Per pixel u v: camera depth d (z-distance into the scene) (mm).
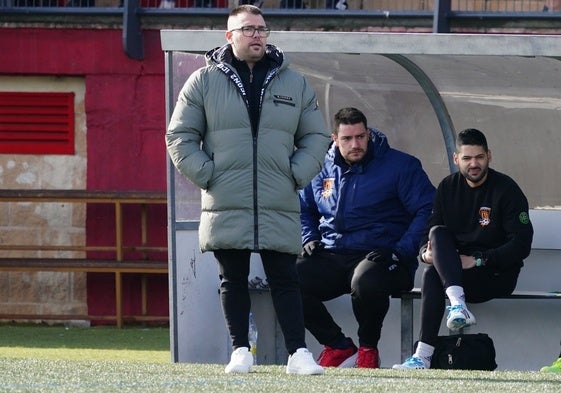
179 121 26094
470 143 31703
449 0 49938
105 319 50438
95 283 51188
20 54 51438
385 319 34438
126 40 50500
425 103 36594
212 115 25953
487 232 31906
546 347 34094
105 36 51219
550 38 31062
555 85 35375
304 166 25953
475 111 36469
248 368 25875
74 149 51688
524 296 32781
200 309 33188
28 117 51969
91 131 51344
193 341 33188
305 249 32688
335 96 36562
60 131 51875
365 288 31422
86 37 51250
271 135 25859
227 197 25734
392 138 36938
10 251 51625
